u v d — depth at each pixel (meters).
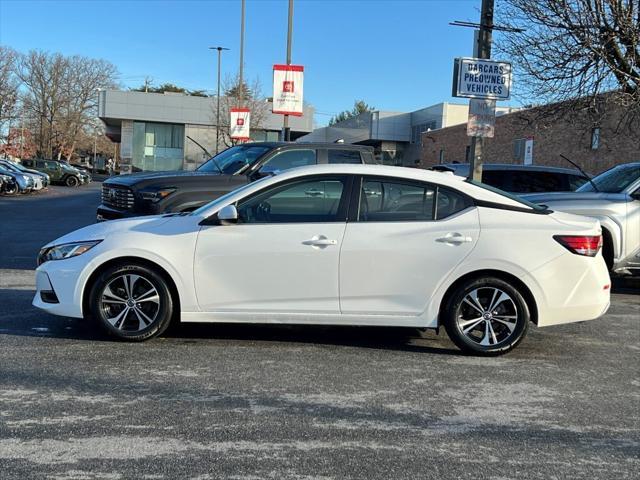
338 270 5.51
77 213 20.34
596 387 5.03
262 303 5.57
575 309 5.60
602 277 5.70
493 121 10.24
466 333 5.66
